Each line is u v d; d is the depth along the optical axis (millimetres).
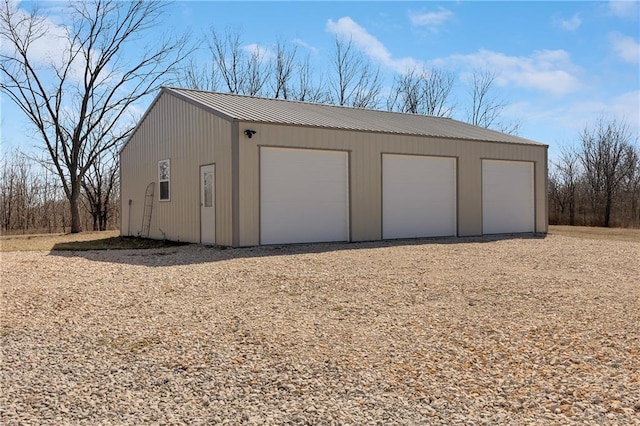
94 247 13359
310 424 2992
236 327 5012
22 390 3541
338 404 3256
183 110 13766
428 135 14617
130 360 4145
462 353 4172
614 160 26000
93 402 3334
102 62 22734
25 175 27234
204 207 12820
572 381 3543
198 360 4109
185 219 13742
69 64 22031
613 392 3344
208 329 4961
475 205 15680
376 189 13680
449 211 15172
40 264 9688
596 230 20891
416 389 3475
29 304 6152
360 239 13352
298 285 7023
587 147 28016
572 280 7258
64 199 28266
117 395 3451
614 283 7051
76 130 21969
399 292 6512
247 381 3664
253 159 11719
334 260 9375
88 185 26984
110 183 26891
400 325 5023
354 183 13234
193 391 3508
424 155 14547
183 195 13820
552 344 4344
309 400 3326
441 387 3498
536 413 3084
